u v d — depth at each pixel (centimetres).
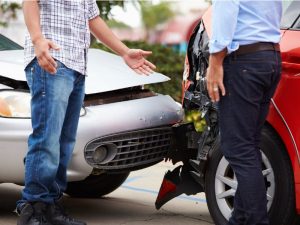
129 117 578
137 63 535
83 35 521
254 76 454
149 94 625
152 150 600
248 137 462
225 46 445
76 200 708
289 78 509
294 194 514
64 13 509
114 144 570
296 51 507
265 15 459
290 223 520
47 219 522
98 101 580
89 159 559
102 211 657
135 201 708
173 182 582
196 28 589
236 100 457
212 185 546
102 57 664
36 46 486
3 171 567
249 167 461
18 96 566
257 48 454
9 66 595
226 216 540
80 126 554
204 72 554
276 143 518
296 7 536
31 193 517
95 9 539
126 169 588
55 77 500
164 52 1195
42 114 504
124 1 1166
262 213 462
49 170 511
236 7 442
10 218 611
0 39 706
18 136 553
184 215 646
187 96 578
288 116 509
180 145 579
